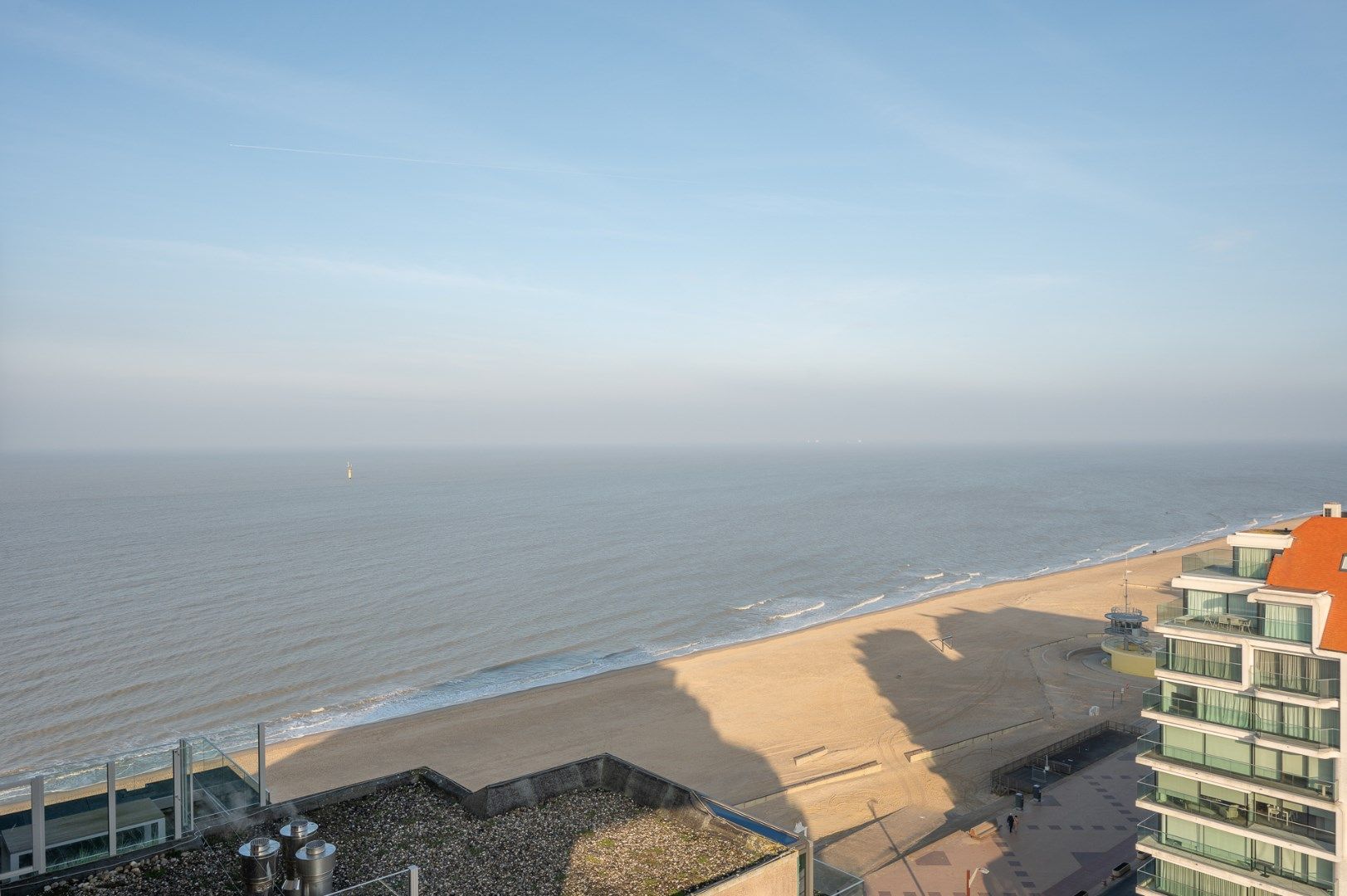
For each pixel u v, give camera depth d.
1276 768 34.25
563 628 113.75
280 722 77.19
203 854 25.61
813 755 67.75
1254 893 34.66
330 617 114.75
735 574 153.88
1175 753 37.25
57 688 83.69
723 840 27.78
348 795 30.73
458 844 27.47
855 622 114.38
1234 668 35.47
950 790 60.47
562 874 25.58
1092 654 97.12
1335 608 33.44
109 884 23.64
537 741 72.00
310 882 20.72
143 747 70.12
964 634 107.38
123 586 131.75
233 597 125.75
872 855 50.34
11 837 24.98
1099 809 55.38
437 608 122.00
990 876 46.84
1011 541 199.62
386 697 84.88
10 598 121.81
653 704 81.56
